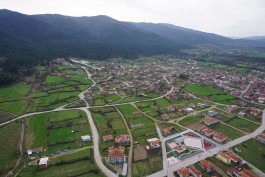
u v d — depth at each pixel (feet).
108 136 468.34
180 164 389.19
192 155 418.10
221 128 533.96
